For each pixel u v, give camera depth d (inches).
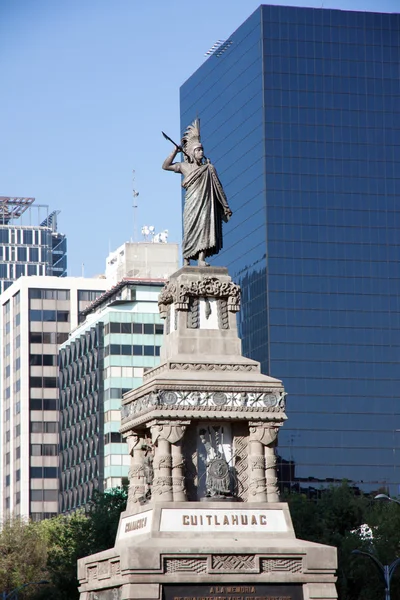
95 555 2829.7
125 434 2925.7
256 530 2709.2
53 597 5915.4
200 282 2847.0
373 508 6786.4
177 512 2689.5
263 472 2763.3
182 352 2822.3
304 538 5871.1
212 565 2628.0
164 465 2716.5
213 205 2935.5
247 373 2810.0
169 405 2728.8
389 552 5871.1
